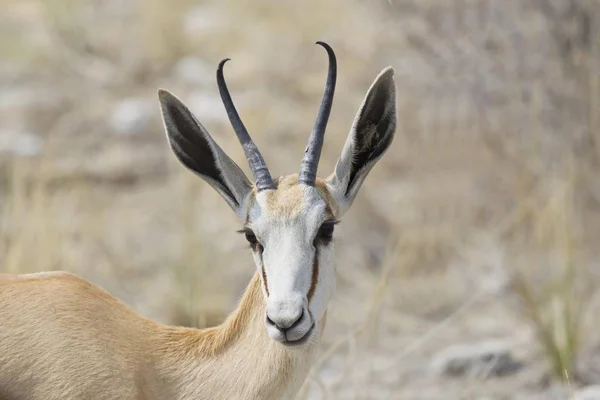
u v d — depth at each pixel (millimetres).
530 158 49906
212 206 51406
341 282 48031
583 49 49562
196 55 71438
